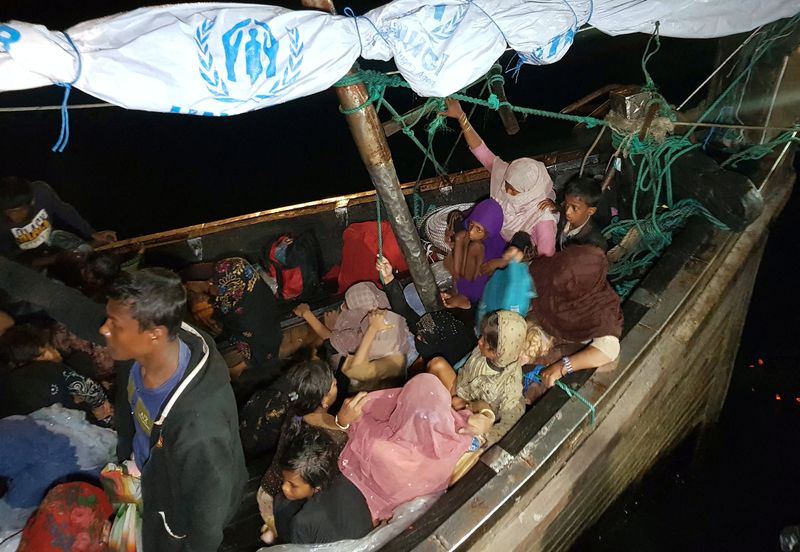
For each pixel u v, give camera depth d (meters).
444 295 4.03
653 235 3.97
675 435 4.44
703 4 3.13
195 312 4.08
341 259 4.88
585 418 2.89
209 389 2.09
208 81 2.10
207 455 2.02
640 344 3.18
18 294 2.48
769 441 4.80
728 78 4.23
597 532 4.13
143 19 2.04
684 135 4.05
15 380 2.73
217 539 2.17
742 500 4.52
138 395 2.18
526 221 3.90
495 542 2.60
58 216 4.34
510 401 2.92
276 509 2.58
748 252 3.77
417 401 2.69
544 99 9.27
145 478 2.19
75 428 2.71
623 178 4.39
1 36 1.80
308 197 7.94
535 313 3.29
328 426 2.63
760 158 4.10
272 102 2.28
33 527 2.35
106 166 8.33
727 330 4.27
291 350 4.02
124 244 4.43
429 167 7.99
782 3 3.21
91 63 1.94
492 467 2.71
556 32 2.69
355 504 2.50
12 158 8.26
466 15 2.51
